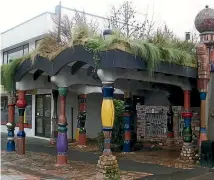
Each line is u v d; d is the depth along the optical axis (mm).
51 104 17969
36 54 10719
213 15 10906
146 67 8891
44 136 18719
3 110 22781
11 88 12492
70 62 9469
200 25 11016
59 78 10344
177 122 14273
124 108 13148
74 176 8781
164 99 15352
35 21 19297
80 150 13664
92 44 8562
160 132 15211
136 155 12094
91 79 11242
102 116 8422
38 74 12500
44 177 8703
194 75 10922
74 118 18000
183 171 9383
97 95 19141
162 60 9555
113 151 12898
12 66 12109
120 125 13359
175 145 14203
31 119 19812
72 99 18000
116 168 8391
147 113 15719
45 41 10758
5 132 22094
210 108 10922
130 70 9320
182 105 14180
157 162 10719
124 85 12281
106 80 8508
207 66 10922
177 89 13656
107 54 8336
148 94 15789
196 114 12898
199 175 8914
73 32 9352
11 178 8586
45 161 11109
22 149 12578
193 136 12820
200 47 10914
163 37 10156
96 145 15094
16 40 21094
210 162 10086
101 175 8219
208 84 11016
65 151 10469
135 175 8820
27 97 20188
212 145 10141
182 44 11047
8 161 11156
